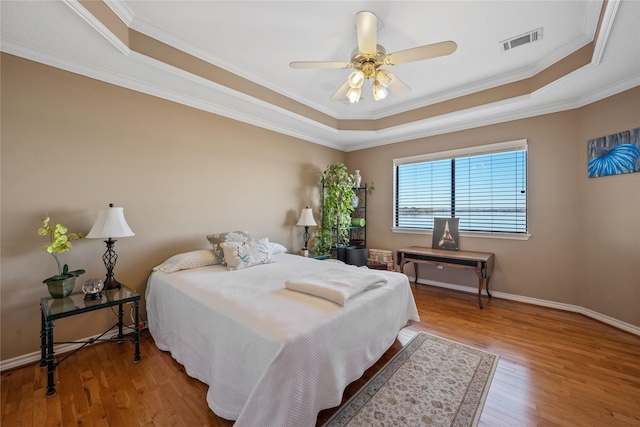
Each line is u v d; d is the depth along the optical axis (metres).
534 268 3.35
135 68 2.33
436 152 4.10
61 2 1.58
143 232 2.64
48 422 1.49
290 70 2.90
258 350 1.34
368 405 1.62
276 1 1.90
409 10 1.98
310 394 1.33
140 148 2.62
